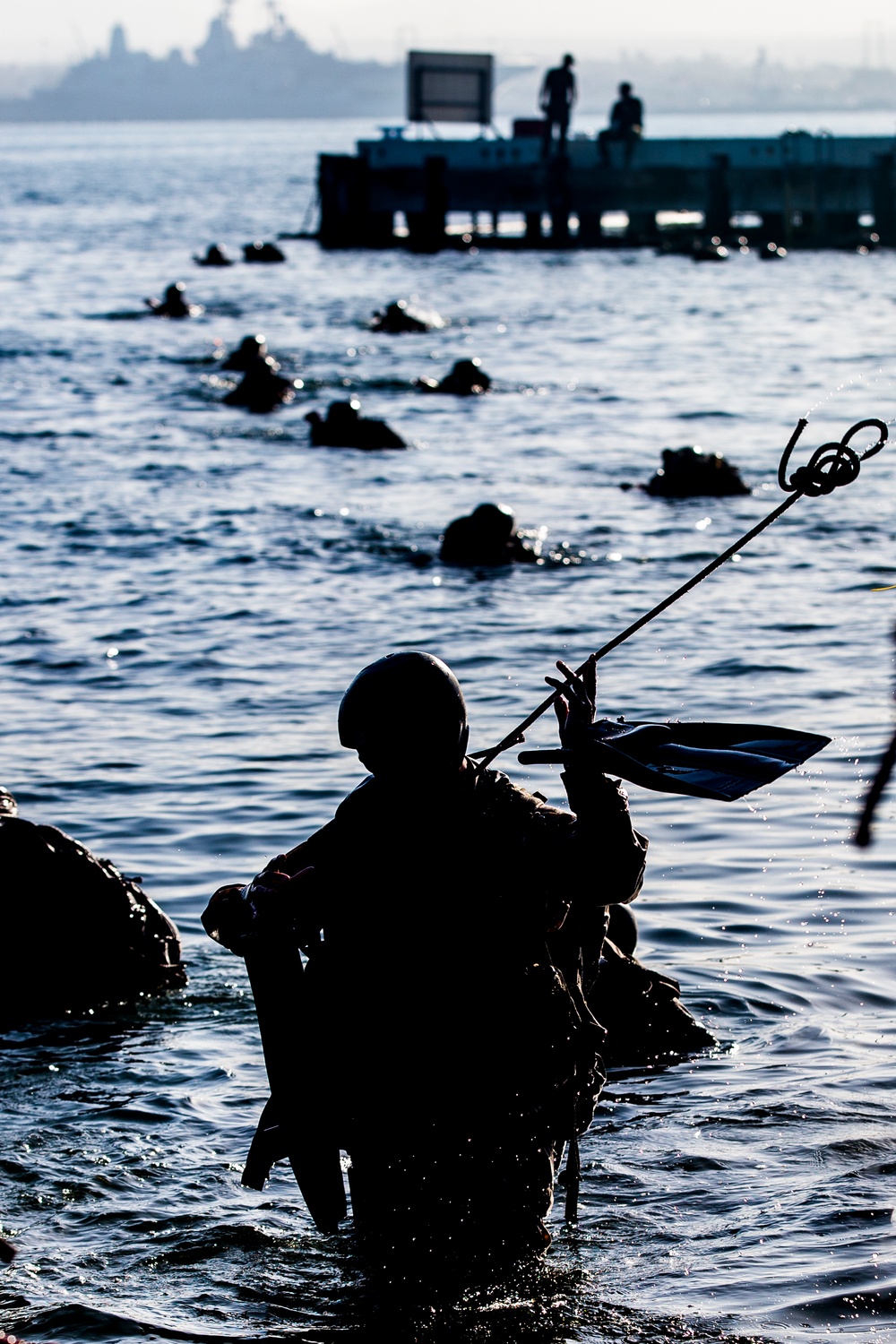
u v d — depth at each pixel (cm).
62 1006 825
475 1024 521
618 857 512
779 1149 618
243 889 539
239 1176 617
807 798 1118
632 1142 633
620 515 2261
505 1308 497
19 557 2056
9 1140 658
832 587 1811
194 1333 496
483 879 524
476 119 8275
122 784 1198
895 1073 689
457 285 6206
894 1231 541
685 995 799
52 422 3219
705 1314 490
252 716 1374
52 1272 542
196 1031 790
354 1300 510
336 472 2652
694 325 4744
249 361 3959
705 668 1472
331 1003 530
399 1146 521
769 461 2641
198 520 2275
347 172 7938
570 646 1574
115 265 7269
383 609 1761
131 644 1631
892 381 3500
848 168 7294
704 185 7562
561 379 3747
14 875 841
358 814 539
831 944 866
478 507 2016
